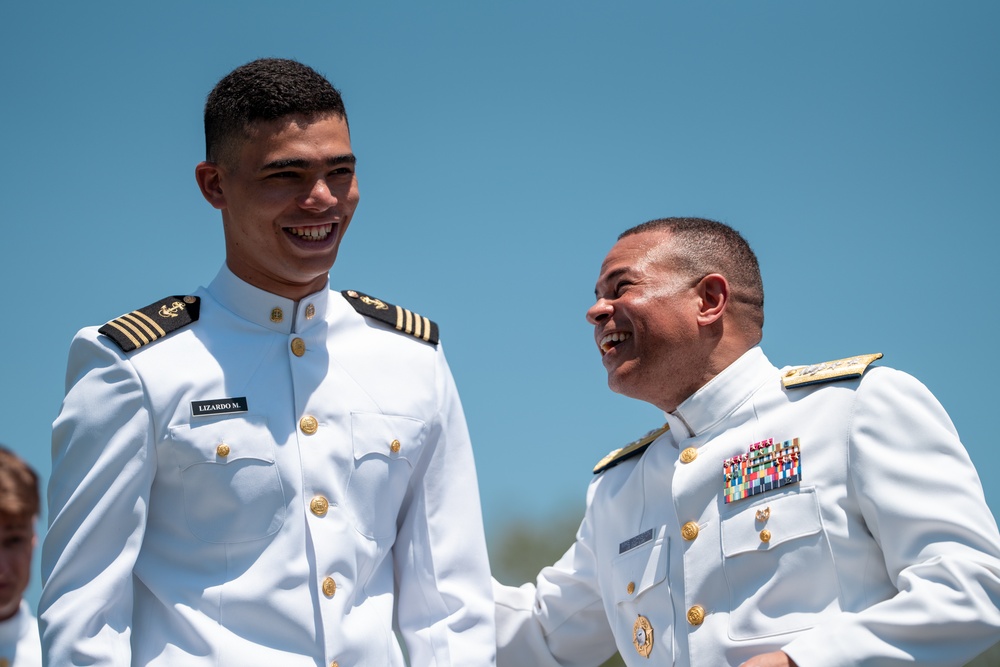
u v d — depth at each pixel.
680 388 5.12
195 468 4.41
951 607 4.36
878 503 4.57
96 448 4.37
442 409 4.86
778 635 4.60
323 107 4.55
